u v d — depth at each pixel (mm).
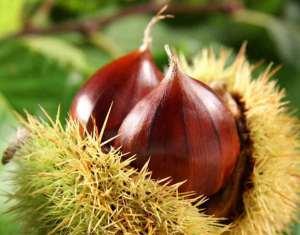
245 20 331
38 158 195
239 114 216
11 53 297
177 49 299
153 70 213
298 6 350
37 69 293
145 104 200
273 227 213
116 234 193
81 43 322
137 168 197
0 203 224
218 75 226
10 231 225
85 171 190
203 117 200
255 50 333
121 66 213
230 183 211
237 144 208
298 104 314
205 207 208
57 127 196
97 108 207
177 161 197
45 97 289
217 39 335
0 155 228
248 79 222
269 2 350
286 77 323
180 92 199
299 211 233
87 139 194
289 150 213
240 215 212
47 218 195
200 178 201
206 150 200
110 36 330
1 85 289
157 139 196
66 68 293
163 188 192
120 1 342
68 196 191
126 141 198
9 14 305
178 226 192
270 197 209
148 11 314
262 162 211
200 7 323
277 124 214
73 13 340
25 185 196
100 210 189
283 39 333
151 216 192
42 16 324
